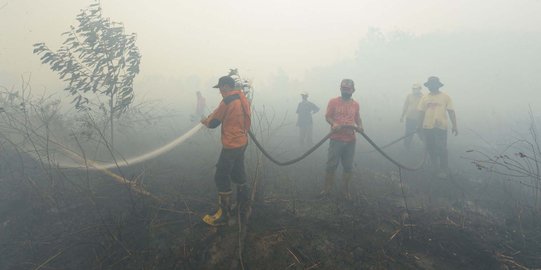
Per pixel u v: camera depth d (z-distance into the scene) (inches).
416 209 158.1
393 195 178.4
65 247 120.6
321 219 139.3
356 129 165.0
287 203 154.2
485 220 149.3
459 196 182.9
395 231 131.6
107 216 138.7
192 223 132.2
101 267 108.9
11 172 172.2
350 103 172.7
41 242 124.4
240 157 136.5
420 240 125.8
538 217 145.4
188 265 109.3
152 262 110.4
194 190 166.4
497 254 118.8
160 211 142.0
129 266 109.0
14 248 123.0
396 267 109.8
